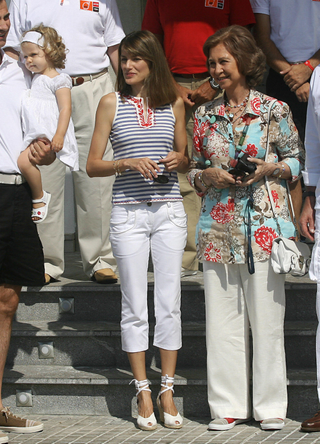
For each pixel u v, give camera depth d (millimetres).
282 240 4508
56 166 6242
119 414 5207
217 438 4547
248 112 4609
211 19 6156
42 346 5625
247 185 4562
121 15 8461
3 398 5363
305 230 4789
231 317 4824
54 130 5035
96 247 6320
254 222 4629
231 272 4777
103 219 6320
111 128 4895
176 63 6254
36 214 4906
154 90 4805
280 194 4723
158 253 4852
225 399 4824
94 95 6320
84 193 6301
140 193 4770
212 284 4828
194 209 6539
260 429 4711
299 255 4516
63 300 5949
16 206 4789
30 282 4914
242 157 4457
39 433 4797
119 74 4930
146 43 4707
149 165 4559
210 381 4855
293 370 5254
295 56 6438
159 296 4867
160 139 4824
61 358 5633
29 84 5148
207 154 4805
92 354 5590
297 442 4398
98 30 6320
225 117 4664
